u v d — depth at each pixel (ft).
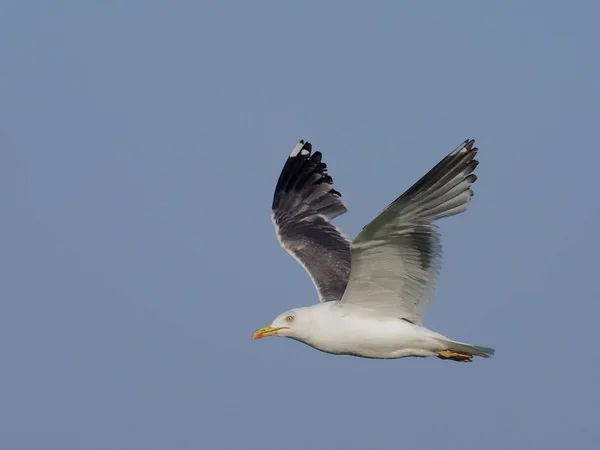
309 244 52.54
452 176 39.50
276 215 55.16
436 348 43.88
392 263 42.04
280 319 44.83
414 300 43.14
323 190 55.67
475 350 43.37
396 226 40.42
